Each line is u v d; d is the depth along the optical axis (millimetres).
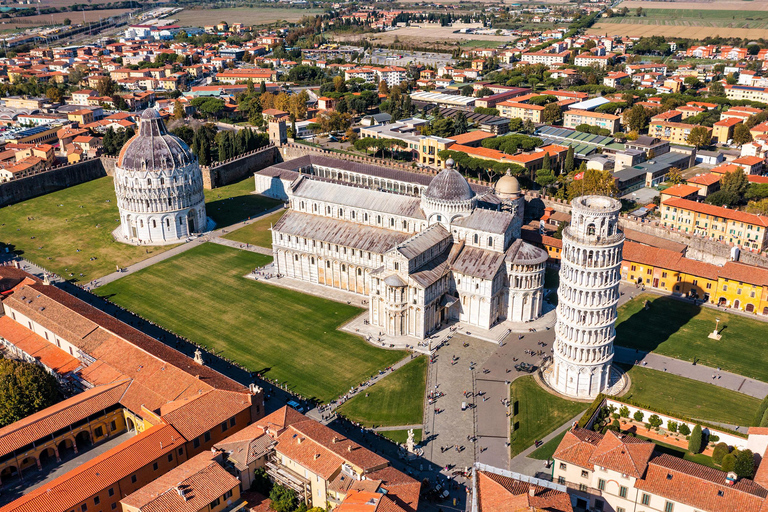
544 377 168250
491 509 108750
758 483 117250
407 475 123812
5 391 141125
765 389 160500
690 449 136625
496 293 190750
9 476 132250
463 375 168250
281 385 163750
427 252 188500
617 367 170750
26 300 183750
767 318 194750
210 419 136250
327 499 118562
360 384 164500
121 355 158625
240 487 123062
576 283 150625
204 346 181500
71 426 138375
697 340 183125
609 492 121188
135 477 123312
